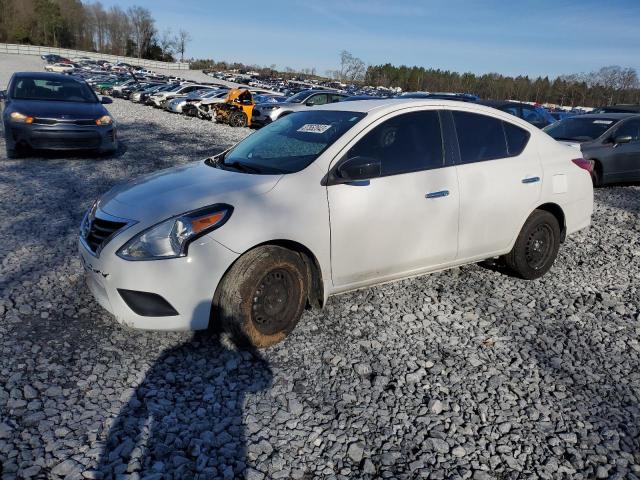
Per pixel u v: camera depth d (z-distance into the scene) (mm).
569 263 5344
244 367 3148
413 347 3469
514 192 4258
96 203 3627
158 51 117562
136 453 2402
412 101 4012
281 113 18938
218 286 3143
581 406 2926
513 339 3643
